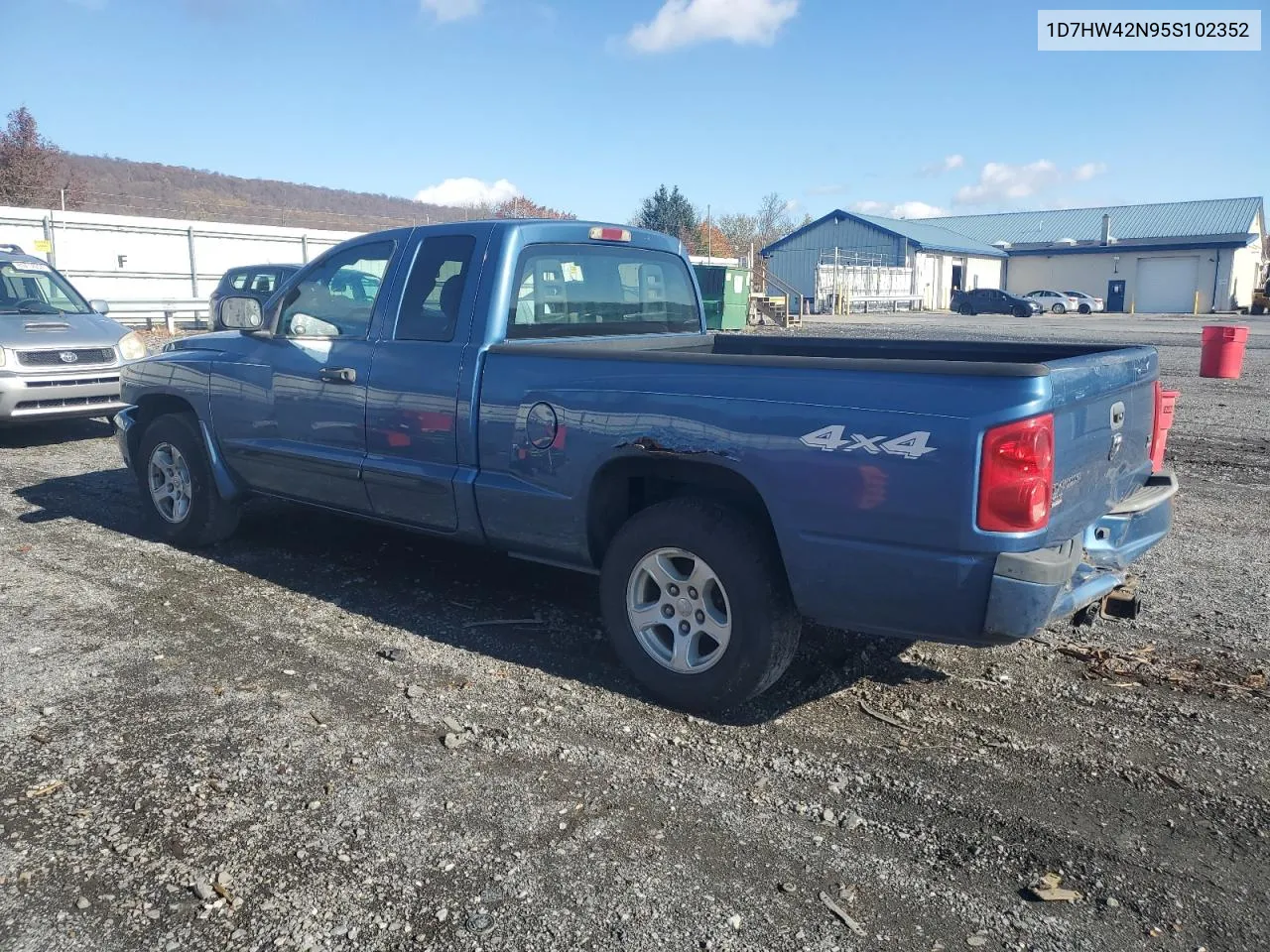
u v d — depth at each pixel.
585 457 4.22
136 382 6.52
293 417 5.48
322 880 2.94
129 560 6.00
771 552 3.83
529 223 4.89
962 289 60.62
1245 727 3.95
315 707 4.05
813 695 4.21
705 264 35.09
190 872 2.97
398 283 5.05
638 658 4.16
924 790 3.46
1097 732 3.90
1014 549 3.29
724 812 3.31
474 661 4.53
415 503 4.96
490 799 3.38
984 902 2.87
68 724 3.88
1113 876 2.99
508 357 4.53
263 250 34.75
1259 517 7.30
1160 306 57.84
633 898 2.86
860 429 3.48
